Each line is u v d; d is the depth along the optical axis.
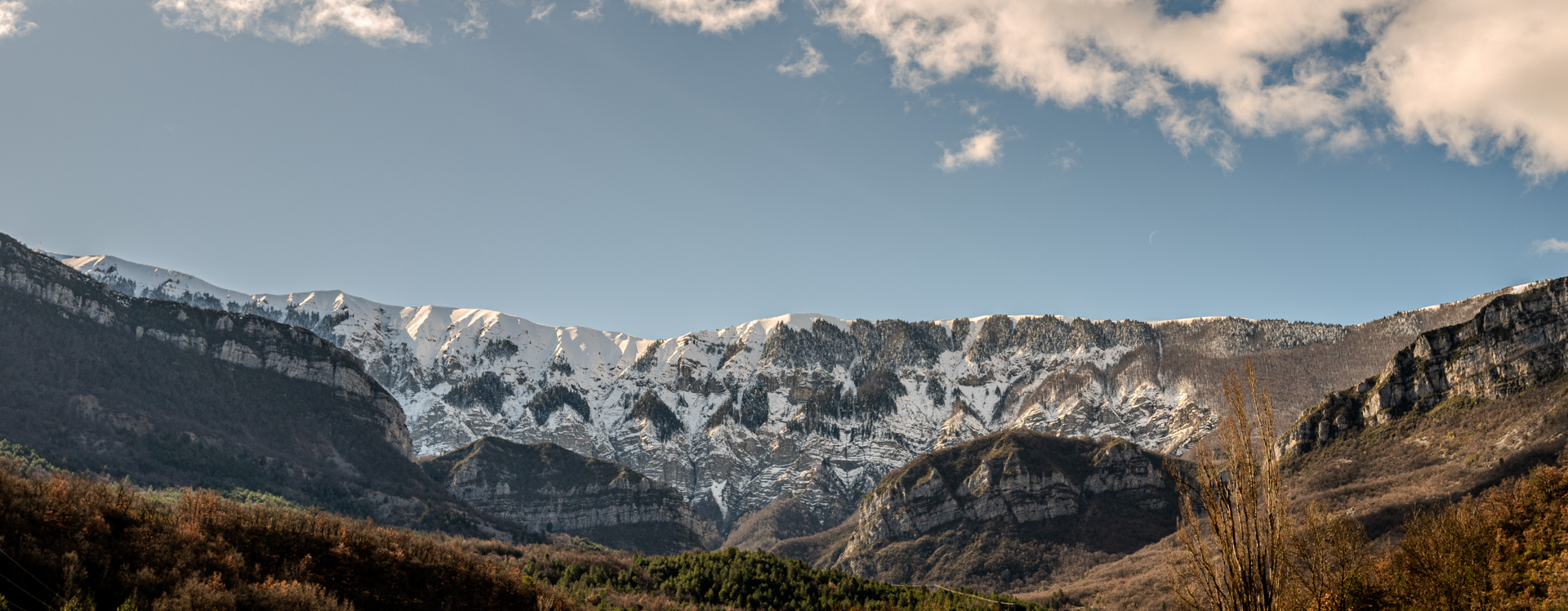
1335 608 75.56
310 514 165.75
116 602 100.88
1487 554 94.62
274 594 110.31
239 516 140.62
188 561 114.69
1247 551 53.31
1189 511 56.38
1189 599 55.50
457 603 139.25
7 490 114.62
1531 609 85.06
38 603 95.50
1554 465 192.62
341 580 132.00
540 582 176.75
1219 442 56.50
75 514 115.25
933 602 199.50
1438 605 85.31
